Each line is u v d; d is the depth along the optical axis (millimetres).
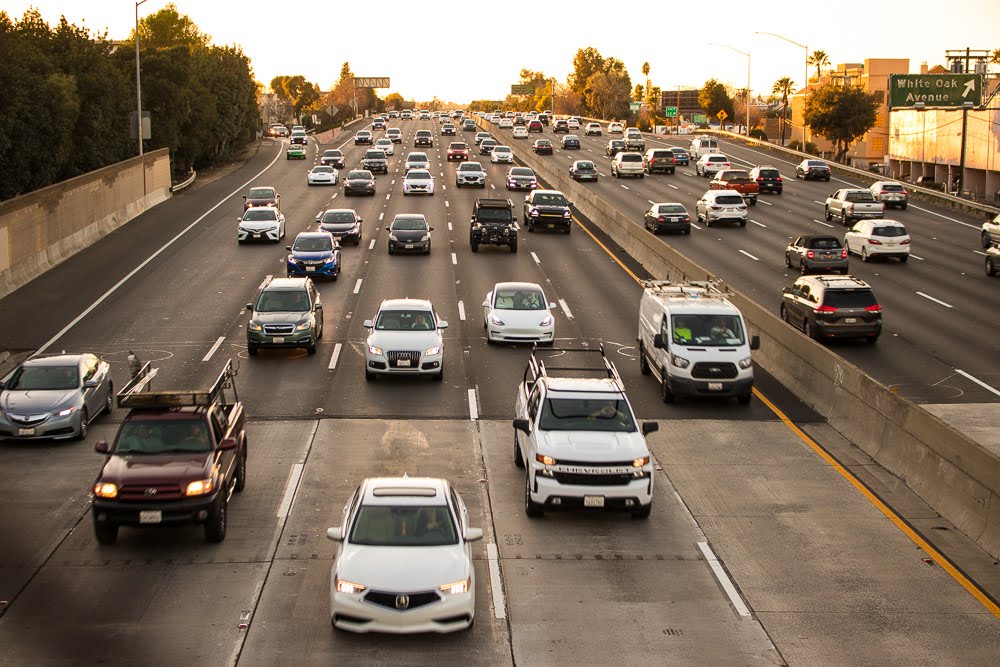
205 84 83438
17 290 33781
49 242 38469
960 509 15102
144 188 54531
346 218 44562
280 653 10859
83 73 54688
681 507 15711
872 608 12195
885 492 16500
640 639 11312
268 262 39531
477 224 42031
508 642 11203
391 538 11781
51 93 44250
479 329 29016
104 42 66062
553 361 25344
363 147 104062
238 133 91375
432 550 11617
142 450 14320
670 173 78000
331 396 21922
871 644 11258
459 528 12047
